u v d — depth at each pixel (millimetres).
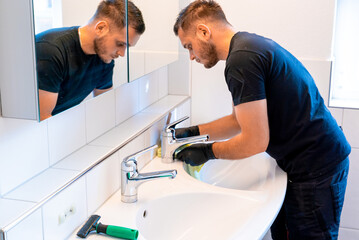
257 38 1494
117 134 1605
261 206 1421
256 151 1485
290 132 1584
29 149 1200
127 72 1457
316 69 2150
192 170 1796
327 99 2186
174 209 1479
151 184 1540
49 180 1209
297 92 1530
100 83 1306
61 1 1093
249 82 1418
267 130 1475
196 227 1461
